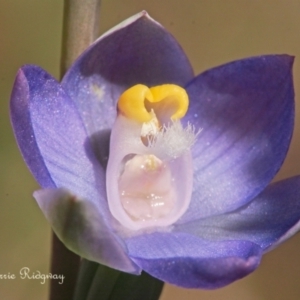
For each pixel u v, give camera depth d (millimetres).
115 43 138
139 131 136
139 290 134
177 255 133
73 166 136
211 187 139
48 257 173
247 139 140
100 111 139
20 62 176
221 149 140
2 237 172
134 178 138
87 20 135
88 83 138
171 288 173
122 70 139
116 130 136
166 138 137
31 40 176
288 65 137
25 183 172
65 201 126
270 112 139
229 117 140
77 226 127
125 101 136
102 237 127
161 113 138
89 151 138
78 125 137
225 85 140
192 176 137
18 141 130
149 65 140
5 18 176
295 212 135
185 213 138
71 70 135
